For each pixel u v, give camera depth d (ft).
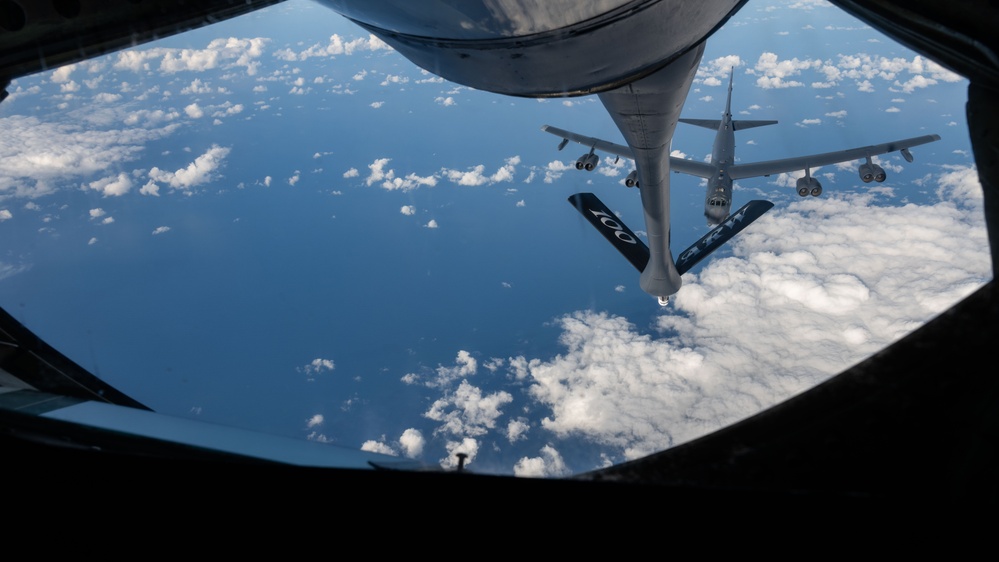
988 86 10.98
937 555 5.87
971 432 6.79
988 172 9.98
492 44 21.56
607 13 20.43
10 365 13.97
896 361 7.86
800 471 6.89
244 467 7.19
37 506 6.79
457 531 6.36
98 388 14.14
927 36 11.94
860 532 6.13
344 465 7.63
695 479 7.06
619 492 6.70
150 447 8.02
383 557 6.10
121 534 6.43
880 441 6.98
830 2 14.39
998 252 8.63
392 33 22.25
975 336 7.68
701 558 6.00
